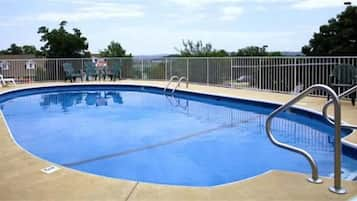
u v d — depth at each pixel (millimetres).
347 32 17219
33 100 13039
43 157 5695
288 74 11586
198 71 15469
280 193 3342
